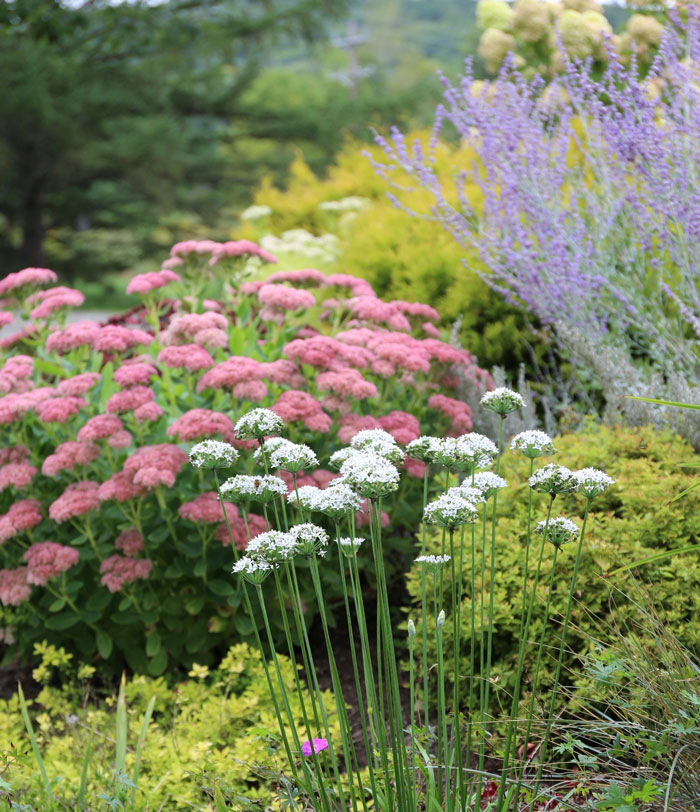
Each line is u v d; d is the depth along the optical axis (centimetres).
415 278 594
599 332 441
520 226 469
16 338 422
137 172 2370
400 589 413
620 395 407
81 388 356
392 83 4569
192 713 297
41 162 2311
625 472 325
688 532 290
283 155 2709
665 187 409
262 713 276
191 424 336
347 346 388
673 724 196
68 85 2080
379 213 703
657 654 238
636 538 288
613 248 466
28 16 1777
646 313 453
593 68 563
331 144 2650
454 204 637
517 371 559
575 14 533
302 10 2411
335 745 282
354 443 198
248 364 352
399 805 180
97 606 343
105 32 2125
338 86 3144
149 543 349
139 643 359
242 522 337
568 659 272
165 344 390
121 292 2847
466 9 6512
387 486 175
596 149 471
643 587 267
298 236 707
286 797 208
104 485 334
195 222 2838
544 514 311
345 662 357
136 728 288
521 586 283
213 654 366
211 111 2597
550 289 454
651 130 411
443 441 193
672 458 332
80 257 2678
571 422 443
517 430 450
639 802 197
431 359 436
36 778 240
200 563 338
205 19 2366
